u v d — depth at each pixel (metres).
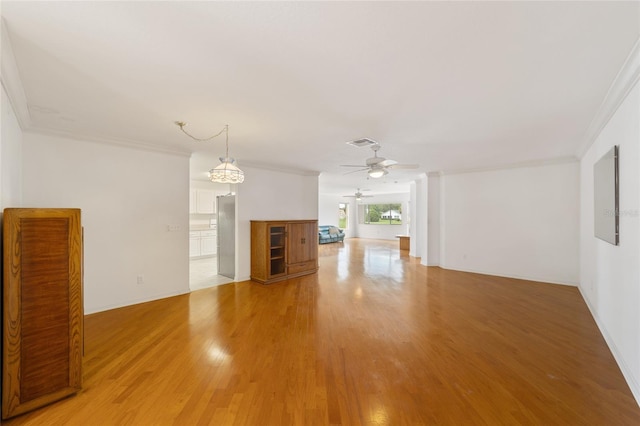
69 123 3.18
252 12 1.45
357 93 2.41
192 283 5.30
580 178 4.70
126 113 2.87
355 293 4.64
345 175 7.28
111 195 3.84
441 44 1.72
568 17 1.48
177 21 1.51
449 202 6.60
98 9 1.42
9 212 1.80
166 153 4.35
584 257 4.32
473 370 2.35
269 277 5.29
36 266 1.89
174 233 4.45
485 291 4.73
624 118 2.29
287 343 2.83
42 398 1.89
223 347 2.75
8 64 1.87
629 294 2.21
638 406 1.91
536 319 3.47
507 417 1.81
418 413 1.85
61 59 1.89
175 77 2.14
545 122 3.14
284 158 5.13
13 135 2.59
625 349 2.29
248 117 2.98
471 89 2.33
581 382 2.18
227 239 5.89
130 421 1.78
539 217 5.34
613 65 1.95
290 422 1.77
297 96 2.47
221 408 1.89
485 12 1.44
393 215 13.62
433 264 6.97
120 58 1.88
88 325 3.27
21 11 1.43
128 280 3.98
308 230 6.11
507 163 5.58
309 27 1.56
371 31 1.59
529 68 2.01
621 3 1.38
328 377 2.25
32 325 1.87
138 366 2.40
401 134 3.60
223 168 3.27
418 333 3.07
